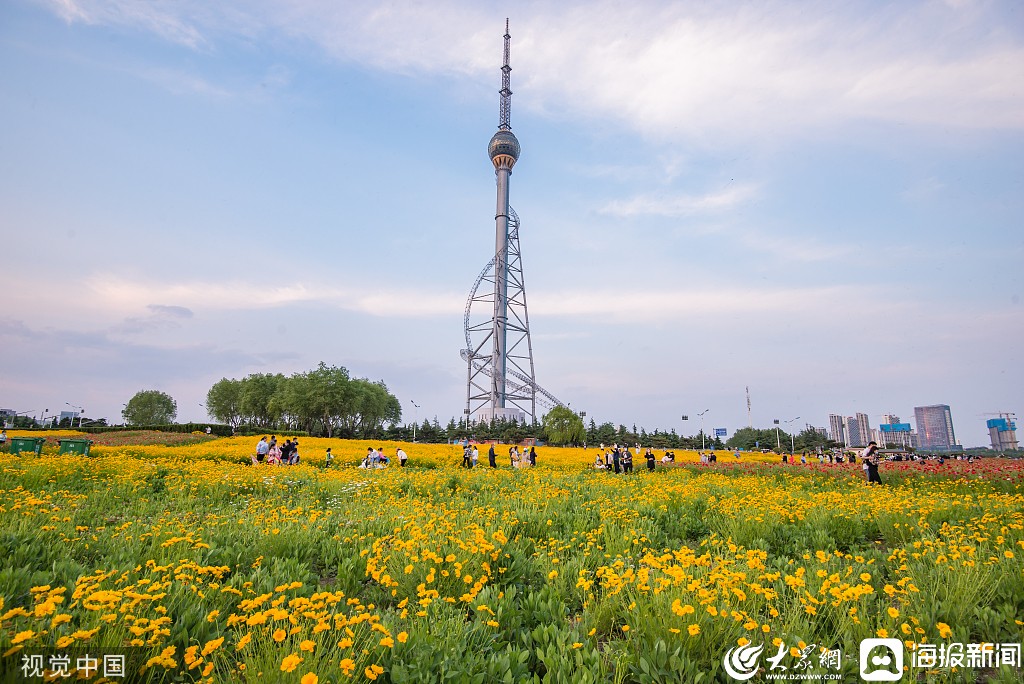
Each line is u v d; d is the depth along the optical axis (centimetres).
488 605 459
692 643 374
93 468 1417
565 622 439
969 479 1764
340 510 978
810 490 1505
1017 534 712
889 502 1010
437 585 496
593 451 4819
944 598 469
